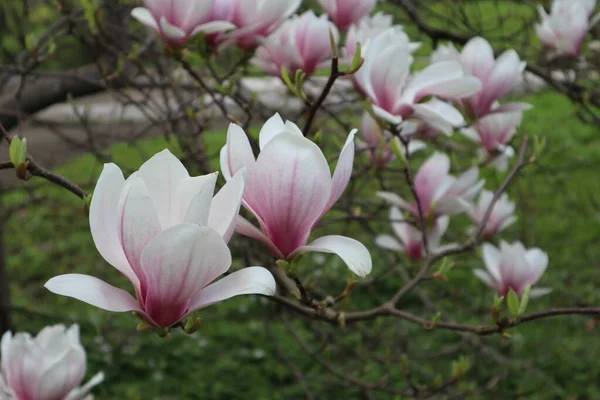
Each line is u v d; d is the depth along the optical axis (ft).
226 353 20.25
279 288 6.42
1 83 10.84
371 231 11.32
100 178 3.27
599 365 19.08
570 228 24.18
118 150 27.48
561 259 22.90
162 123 10.09
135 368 19.43
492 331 5.18
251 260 8.83
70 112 31.99
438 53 6.56
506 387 17.61
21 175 4.13
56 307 21.40
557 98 34.06
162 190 3.29
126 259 3.36
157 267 3.22
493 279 7.69
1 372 5.94
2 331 13.44
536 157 6.52
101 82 9.79
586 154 28.73
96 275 22.03
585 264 22.18
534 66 10.01
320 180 3.67
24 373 5.82
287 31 6.66
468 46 6.44
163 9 5.67
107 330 18.85
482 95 6.43
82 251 24.64
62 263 23.65
